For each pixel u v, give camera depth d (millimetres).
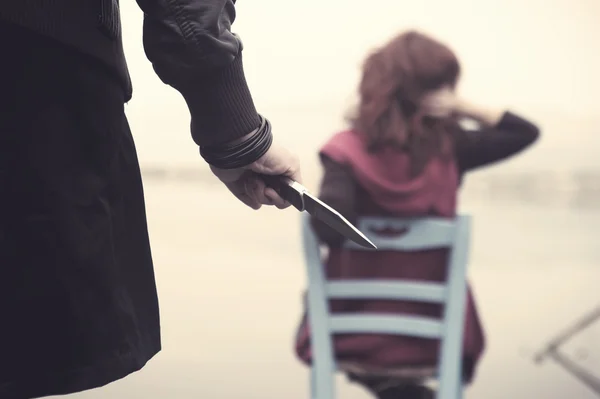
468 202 2180
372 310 1960
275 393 2176
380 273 1971
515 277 2232
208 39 626
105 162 643
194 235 2182
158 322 727
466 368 2078
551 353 2240
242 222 2184
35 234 593
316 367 1960
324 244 1991
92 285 624
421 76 2061
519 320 2238
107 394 2150
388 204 1964
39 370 598
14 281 588
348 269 1981
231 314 2186
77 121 616
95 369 623
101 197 638
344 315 1969
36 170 593
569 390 2244
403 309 1946
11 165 585
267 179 759
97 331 626
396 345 1943
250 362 2184
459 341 1911
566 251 2240
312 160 2129
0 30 580
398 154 1996
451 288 1924
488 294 2230
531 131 2178
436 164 2012
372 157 1993
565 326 2248
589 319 2242
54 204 600
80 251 614
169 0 623
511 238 2219
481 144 2121
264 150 705
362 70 2121
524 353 2242
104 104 636
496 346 2238
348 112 2104
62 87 605
